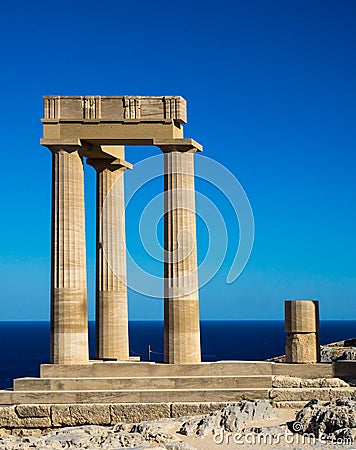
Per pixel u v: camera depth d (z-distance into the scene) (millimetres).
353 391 30344
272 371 32031
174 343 32844
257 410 27906
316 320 32938
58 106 34125
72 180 33938
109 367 32531
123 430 27609
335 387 30953
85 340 33750
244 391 30609
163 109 33781
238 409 27594
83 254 34125
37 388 31812
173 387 31422
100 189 38406
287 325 32875
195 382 31453
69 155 33969
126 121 33719
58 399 31062
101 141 34344
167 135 33562
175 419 28594
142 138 33688
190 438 25906
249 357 146625
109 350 37719
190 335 32969
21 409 30719
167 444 24312
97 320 38062
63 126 33969
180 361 32656
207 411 30031
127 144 34656
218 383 31422
